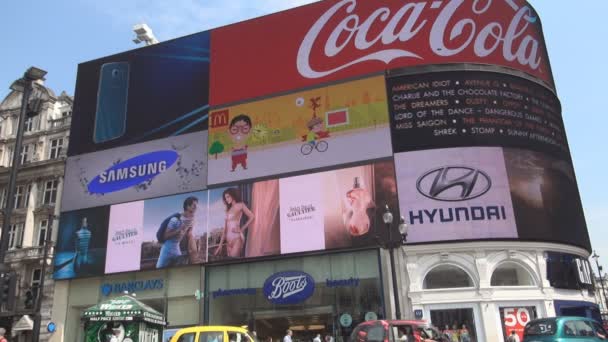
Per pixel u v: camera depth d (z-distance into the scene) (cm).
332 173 3262
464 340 2758
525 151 3192
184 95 3884
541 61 3606
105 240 3669
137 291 3519
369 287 3012
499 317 2833
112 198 3781
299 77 3591
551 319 1656
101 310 2244
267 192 3375
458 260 2947
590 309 3081
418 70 3344
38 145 4334
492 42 3406
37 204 4116
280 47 3728
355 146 3275
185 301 3409
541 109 3409
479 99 3250
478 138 3150
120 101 4072
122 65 4181
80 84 4272
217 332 1720
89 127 4094
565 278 3022
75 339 3575
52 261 3800
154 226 3578
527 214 3022
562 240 3062
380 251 3036
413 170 3109
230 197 3453
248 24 3894
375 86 3375
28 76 1752
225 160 3562
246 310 3231
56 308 3631
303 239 3172
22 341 3716
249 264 3312
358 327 1633
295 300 3080
